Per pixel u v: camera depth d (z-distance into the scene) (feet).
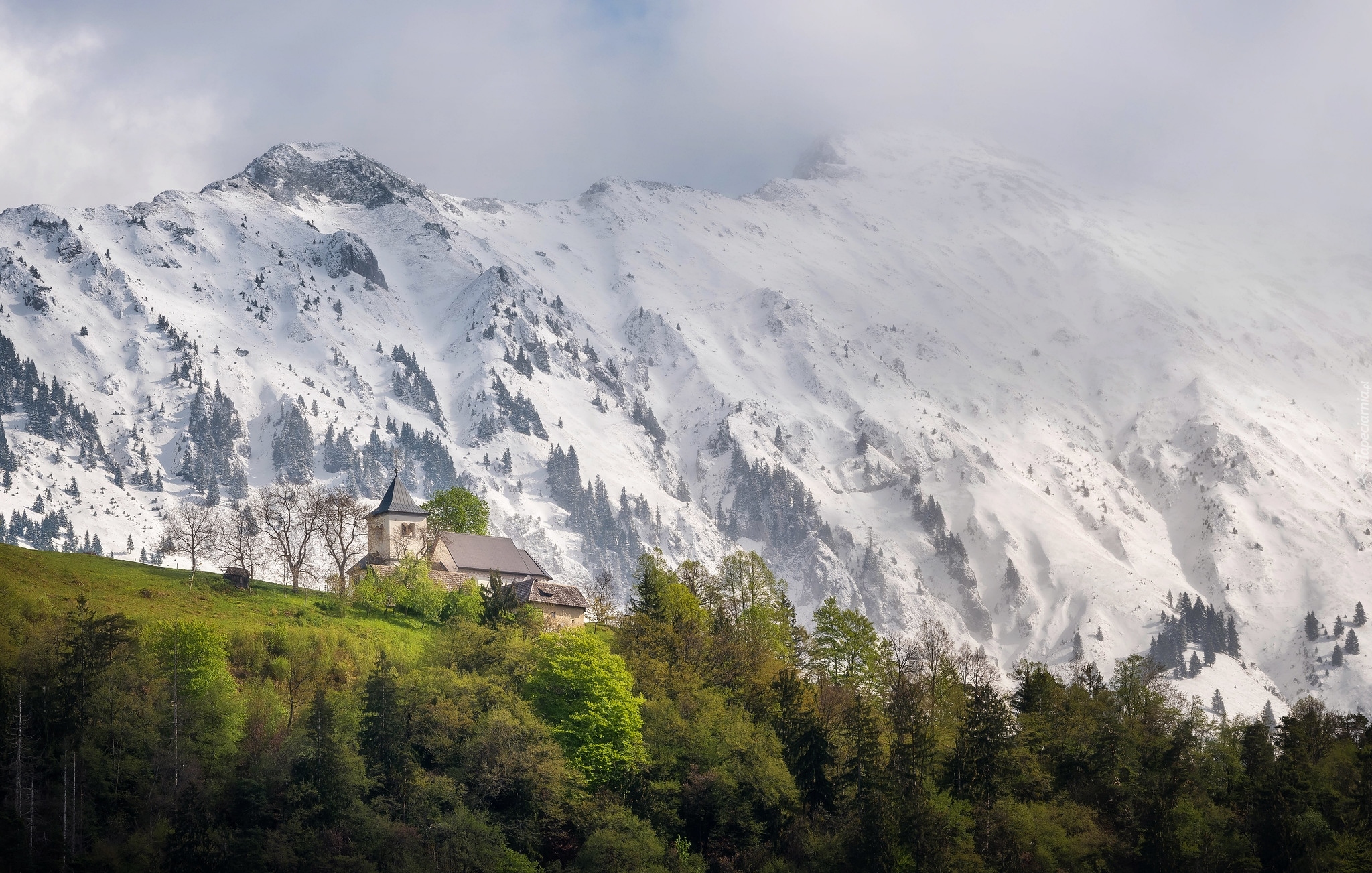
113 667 385.70
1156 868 406.82
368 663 452.76
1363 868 408.67
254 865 342.23
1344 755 486.79
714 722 438.81
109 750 365.40
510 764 388.37
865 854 390.21
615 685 428.56
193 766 364.38
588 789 406.00
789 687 461.78
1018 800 428.97
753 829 408.87
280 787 368.07
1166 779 442.09
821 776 424.87
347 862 345.92
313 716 377.91
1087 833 414.41
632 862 370.12
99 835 346.54
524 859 366.63
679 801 411.34
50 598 449.89
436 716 399.65
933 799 413.80
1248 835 422.00
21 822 341.00
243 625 469.98
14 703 366.22
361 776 370.32
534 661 448.24
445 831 364.58
